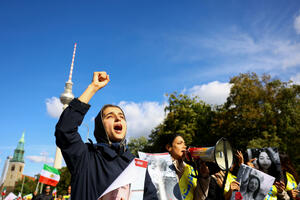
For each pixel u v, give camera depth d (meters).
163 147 2.95
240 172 2.86
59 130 1.40
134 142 35.31
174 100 23.72
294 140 15.92
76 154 1.45
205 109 23.89
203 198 2.46
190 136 21.23
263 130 17.59
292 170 4.16
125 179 1.38
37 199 10.43
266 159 3.55
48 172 12.50
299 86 17.41
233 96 19.53
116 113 1.77
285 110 17.11
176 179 2.11
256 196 2.71
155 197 1.76
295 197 3.78
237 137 18.80
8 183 134.38
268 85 18.66
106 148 1.58
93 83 1.63
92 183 1.43
